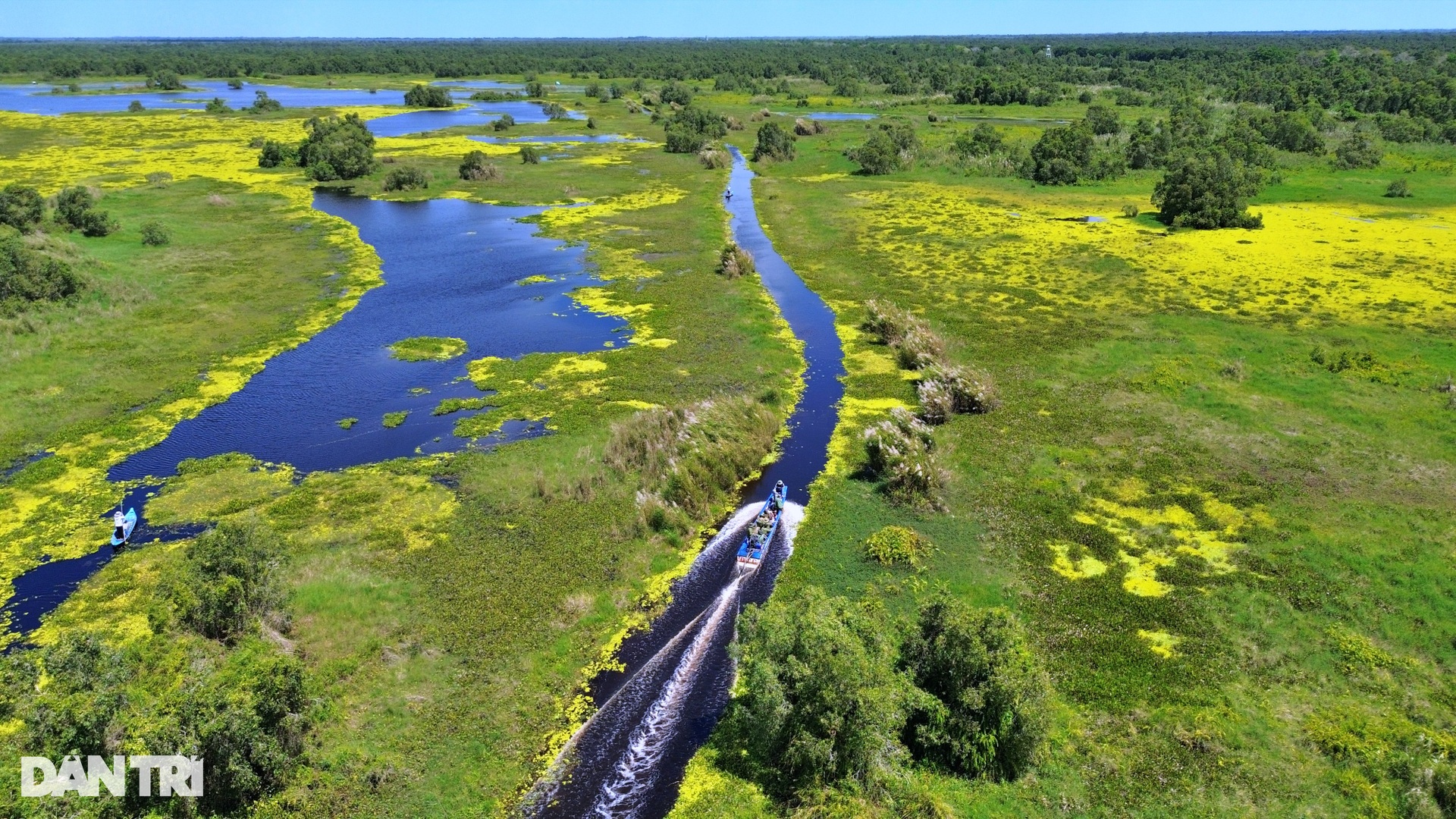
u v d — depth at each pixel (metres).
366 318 51.34
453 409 39.38
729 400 37.94
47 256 50.06
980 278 59.62
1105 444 36.00
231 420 38.00
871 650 20.94
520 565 28.12
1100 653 23.98
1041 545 29.19
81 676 20.12
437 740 21.31
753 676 20.50
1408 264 60.72
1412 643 24.11
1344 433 36.56
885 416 39.47
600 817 19.62
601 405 39.72
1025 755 19.95
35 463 33.56
